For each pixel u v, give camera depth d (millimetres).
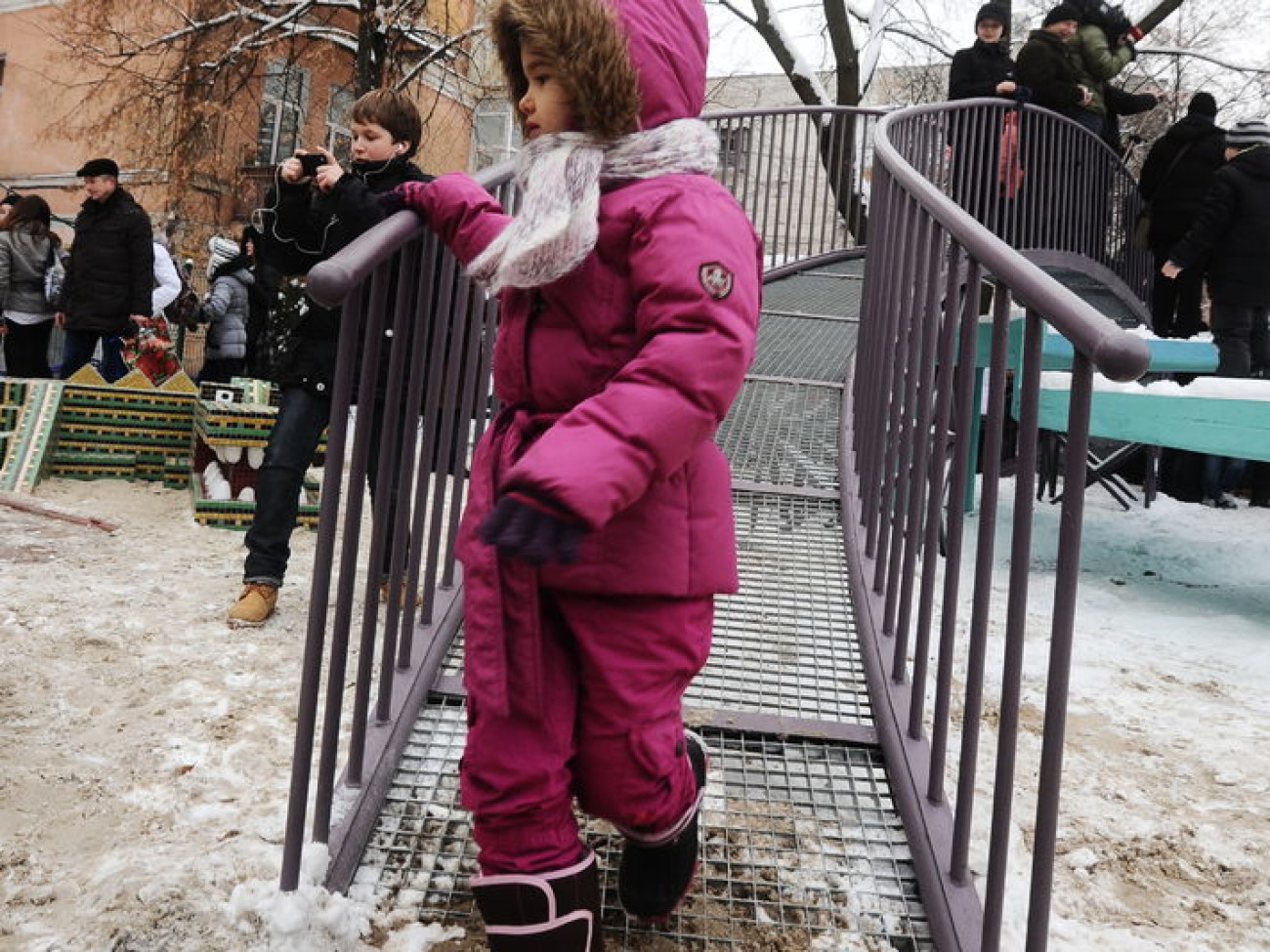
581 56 1319
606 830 1895
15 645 2693
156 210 14633
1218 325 5754
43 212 6949
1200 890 1936
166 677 2582
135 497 4750
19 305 6844
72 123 16812
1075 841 2080
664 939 1629
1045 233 7578
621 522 1347
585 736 1405
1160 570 4895
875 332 3229
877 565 2746
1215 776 2428
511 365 1437
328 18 13453
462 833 1854
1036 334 1501
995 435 1662
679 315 1236
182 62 12648
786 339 5590
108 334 6086
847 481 3473
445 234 1832
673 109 1437
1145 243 7543
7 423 4844
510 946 1364
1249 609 4102
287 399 3133
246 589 3025
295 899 1525
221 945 1447
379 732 2037
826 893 1752
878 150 3207
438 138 17266
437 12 13055
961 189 7195
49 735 2215
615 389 1199
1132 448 6609
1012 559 1514
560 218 1297
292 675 2662
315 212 2988
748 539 3182
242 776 2084
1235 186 5586
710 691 2336
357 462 1725
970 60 7848
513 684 1338
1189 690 3039
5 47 18094
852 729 2203
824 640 2611
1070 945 1693
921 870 1777
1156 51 15492
